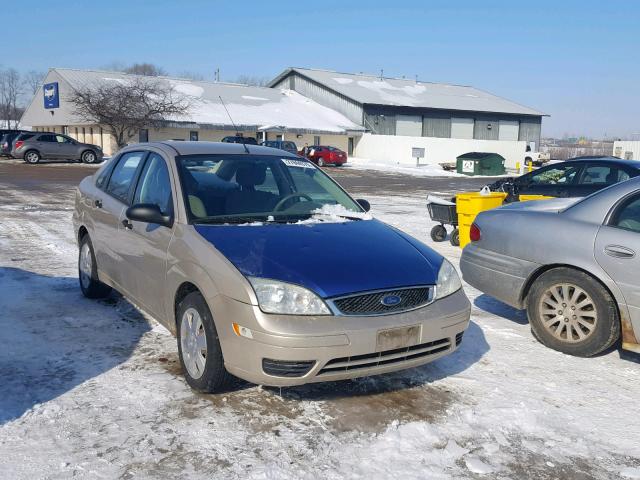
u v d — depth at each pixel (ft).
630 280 14.48
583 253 15.37
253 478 9.91
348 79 200.75
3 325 17.20
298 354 11.25
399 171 130.62
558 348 16.12
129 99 132.46
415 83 217.77
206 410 12.25
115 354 15.17
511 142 170.30
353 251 13.09
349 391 13.34
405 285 12.38
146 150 17.47
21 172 85.76
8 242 30.53
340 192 17.43
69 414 11.93
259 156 17.04
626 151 176.55
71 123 146.82
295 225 14.32
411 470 10.28
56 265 25.23
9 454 10.44
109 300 19.97
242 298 11.61
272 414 12.14
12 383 13.29
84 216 19.75
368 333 11.61
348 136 170.30
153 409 12.24
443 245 33.96
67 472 9.95
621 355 16.05
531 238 16.58
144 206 14.23
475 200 31.27
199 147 16.71
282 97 183.32
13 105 306.55
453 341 12.99
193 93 161.07
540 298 16.42
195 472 10.04
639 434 11.79
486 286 17.95
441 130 192.24
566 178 32.48
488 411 12.50
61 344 15.79
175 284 13.48
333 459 10.54
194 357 12.96
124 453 10.57
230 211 14.70
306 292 11.62
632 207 15.05
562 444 11.34
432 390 13.48
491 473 10.29
